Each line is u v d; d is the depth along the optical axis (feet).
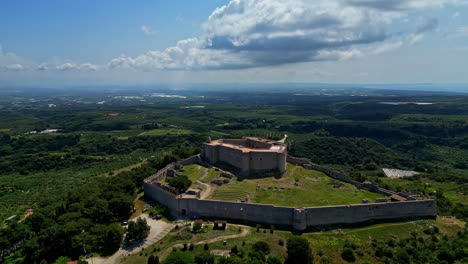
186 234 260.01
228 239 250.37
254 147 456.86
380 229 263.90
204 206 294.87
